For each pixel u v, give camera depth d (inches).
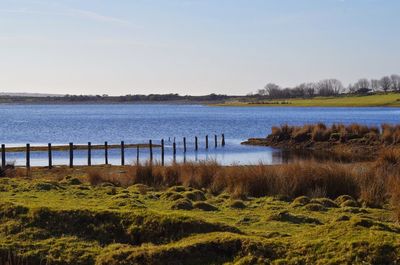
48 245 426.9
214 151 1855.3
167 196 617.9
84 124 3703.3
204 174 765.3
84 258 407.2
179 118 4707.2
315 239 394.3
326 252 369.7
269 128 3208.7
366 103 6732.3
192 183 756.6
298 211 559.5
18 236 439.5
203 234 422.3
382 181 683.4
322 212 557.3
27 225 454.0
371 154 1571.1
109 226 449.4
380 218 538.9
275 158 1572.3
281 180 689.6
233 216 520.4
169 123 3833.7
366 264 351.6
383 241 368.8
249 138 2380.7
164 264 386.6
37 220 460.1
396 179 660.7
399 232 411.2
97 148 1863.9
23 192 625.9
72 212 465.7
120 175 834.8
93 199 586.9
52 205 505.0
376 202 624.4
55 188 657.6
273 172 719.7
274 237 418.0
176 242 418.9
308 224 481.1
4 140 2394.2
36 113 6353.3
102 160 1589.6
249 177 703.7
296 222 489.1
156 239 430.9
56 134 2763.3
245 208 572.7
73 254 413.1
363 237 379.6
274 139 2048.5
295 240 398.0
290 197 657.0
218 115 5403.5
